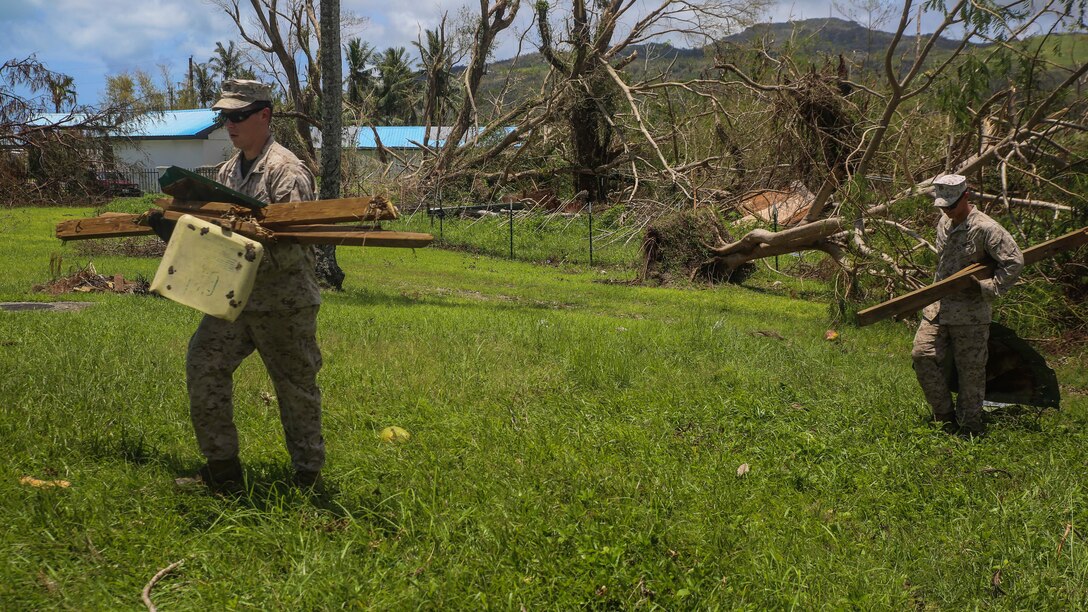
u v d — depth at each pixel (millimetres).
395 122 69438
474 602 3367
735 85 25922
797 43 21859
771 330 11938
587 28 29484
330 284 15250
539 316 11836
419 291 16141
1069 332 10703
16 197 18969
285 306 4246
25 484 4141
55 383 6156
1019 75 12141
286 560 3688
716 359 8961
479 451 5344
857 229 13562
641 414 6547
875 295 13625
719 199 24188
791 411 6824
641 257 21062
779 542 4191
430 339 9164
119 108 19312
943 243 6535
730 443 5895
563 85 30094
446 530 3980
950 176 6410
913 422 6598
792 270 20891
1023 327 10812
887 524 4637
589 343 9133
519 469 4984
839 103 19969
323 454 4508
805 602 3570
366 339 8930
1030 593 3695
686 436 6047
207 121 52094
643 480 4906
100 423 5316
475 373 7605
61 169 19109
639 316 13953
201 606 3240
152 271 16172
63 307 11227
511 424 5992
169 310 10680
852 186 13633
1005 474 5465
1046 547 4215
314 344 4461
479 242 26203
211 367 4238
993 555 4156
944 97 12258
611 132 31391
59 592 3219
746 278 19922
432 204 31422
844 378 8352
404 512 4137
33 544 3566
